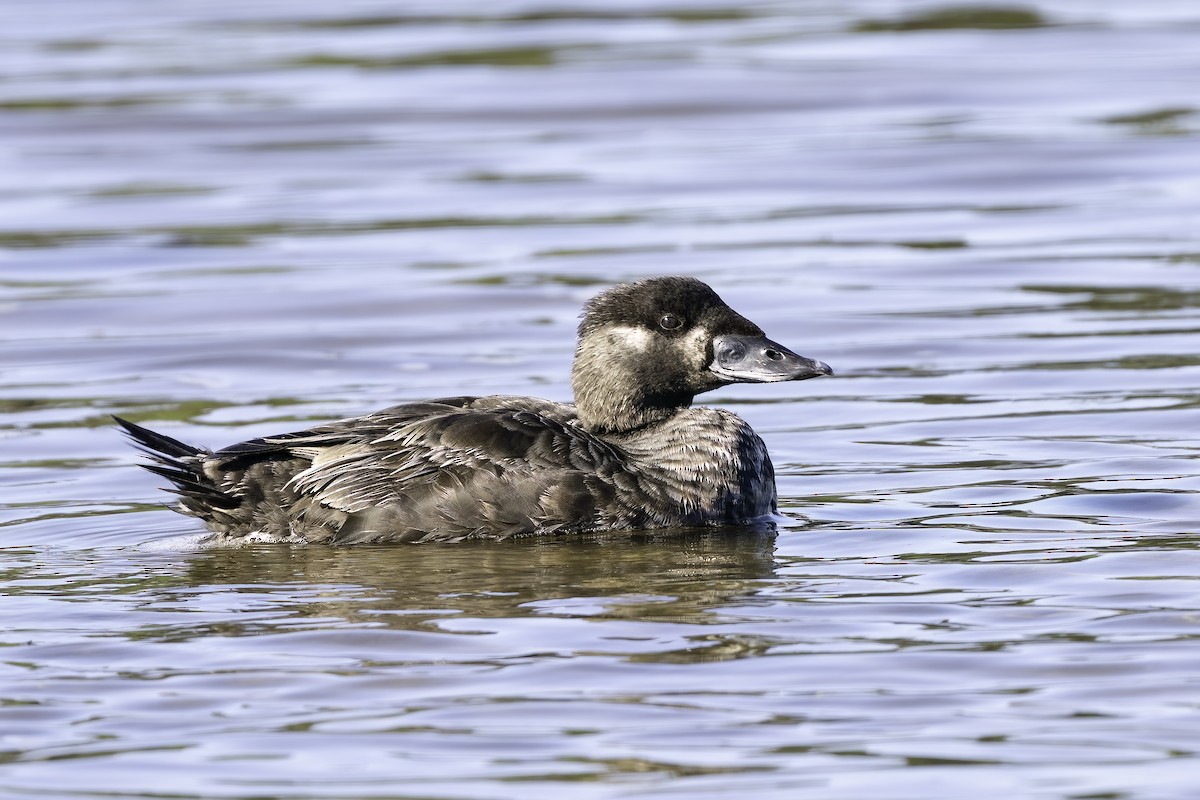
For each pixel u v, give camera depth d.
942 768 7.96
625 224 23.23
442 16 36.72
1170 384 16.25
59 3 38.25
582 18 36.44
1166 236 21.97
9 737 8.51
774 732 8.40
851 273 20.81
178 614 10.49
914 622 9.96
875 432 15.27
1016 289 20.06
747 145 27.17
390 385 17.12
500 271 21.20
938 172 25.42
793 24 35.47
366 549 12.24
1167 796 7.64
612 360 13.24
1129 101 28.97
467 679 9.19
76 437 15.54
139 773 8.07
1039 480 13.48
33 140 27.78
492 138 27.86
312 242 22.66
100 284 20.94
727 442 12.89
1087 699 8.70
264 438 12.89
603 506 12.54
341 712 8.77
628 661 9.40
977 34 34.38
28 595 10.98
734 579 11.06
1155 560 11.12
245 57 32.94
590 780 7.92
